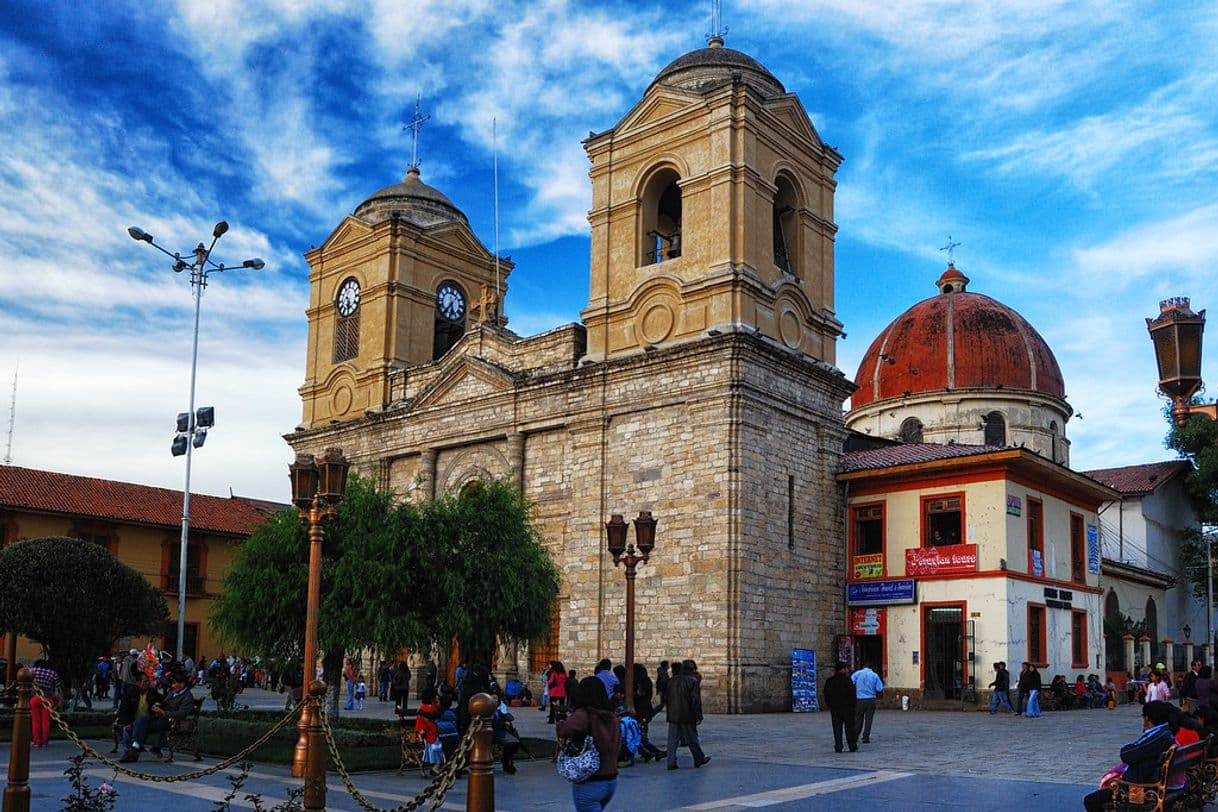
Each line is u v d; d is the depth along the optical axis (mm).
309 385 50438
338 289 50344
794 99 39938
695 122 38156
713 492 34562
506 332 42688
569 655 37125
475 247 51094
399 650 24953
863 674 24281
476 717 9359
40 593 28922
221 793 16438
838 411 39781
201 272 42594
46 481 56906
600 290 39594
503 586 25422
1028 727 28797
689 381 35781
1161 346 10516
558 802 16031
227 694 27141
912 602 37250
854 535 39219
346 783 11789
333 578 24391
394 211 50469
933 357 57250
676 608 34719
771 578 35156
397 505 26578
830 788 17062
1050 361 58375
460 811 15102
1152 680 36062
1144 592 55688
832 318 40531
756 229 37125
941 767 19844
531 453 40656
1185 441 59281
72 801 13117
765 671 34219
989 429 55875
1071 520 41969
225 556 61094
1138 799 12633
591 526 37469
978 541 36469
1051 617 38969
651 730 27750
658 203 40500
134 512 57844
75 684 31000
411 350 47969
